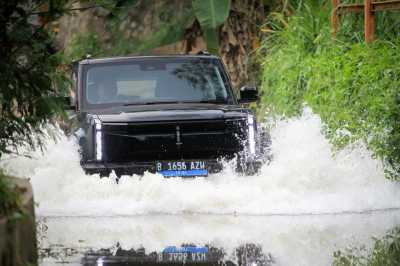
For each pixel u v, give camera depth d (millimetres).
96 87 22781
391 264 13875
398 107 22641
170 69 23094
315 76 27547
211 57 23453
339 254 14766
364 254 14727
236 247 15578
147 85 22828
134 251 15258
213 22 30625
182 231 17188
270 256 14727
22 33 15586
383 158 21078
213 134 20609
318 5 31438
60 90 16672
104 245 15852
